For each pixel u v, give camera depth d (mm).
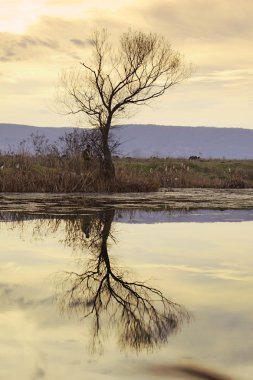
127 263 9203
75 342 4973
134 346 4875
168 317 5844
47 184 27219
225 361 4504
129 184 29406
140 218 16234
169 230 13578
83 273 8297
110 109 29531
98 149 30328
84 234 12742
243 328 5422
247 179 41969
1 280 7660
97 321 5672
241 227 14242
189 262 9281
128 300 6602
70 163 30422
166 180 36812
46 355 4637
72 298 6664
